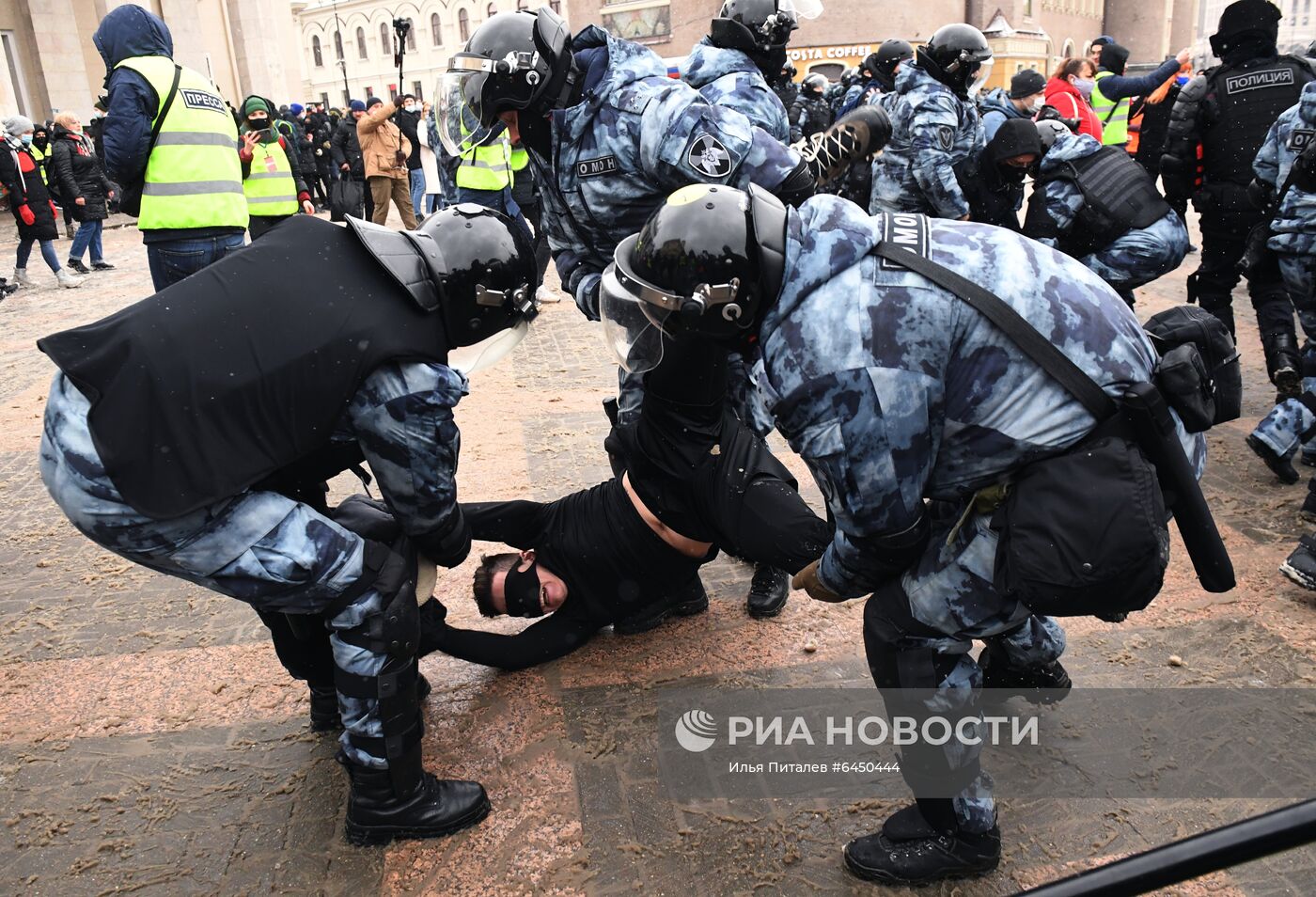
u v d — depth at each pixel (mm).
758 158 2684
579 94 2779
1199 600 3141
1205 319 1802
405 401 1966
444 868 2199
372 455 2037
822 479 1762
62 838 2320
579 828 2299
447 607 3287
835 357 1660
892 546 1804
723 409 2797
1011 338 1664
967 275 1697
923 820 2117
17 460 4656
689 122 2604
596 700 2770
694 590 3162
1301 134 3699
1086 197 4332
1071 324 1688
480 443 4613
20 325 7855
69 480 1812
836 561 1979
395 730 2170
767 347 1753
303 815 2371
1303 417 3797
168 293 1935
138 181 5262
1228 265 5023
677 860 2199
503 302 2078
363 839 2260
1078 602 1625
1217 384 1788
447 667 2973
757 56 3354
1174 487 1703
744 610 3215
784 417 1742
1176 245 4328
